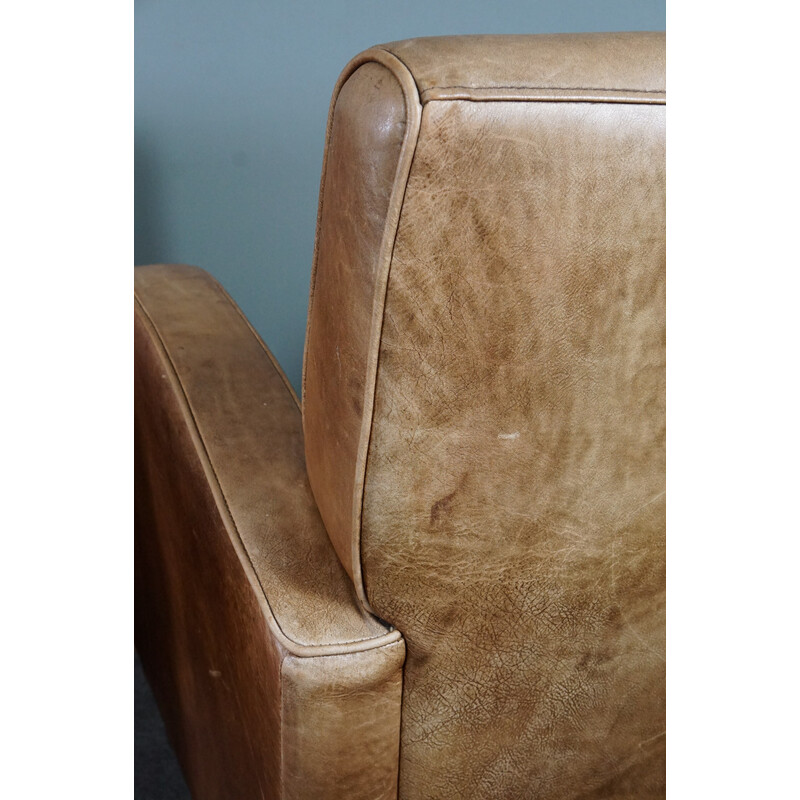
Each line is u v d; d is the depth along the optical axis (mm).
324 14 1872
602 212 637
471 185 603
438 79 583
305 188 2000
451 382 662
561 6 1970
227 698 924
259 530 822
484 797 828
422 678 762
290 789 759
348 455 693
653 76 625
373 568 717
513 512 721
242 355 1021
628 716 842
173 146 1921
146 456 1110
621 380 695
